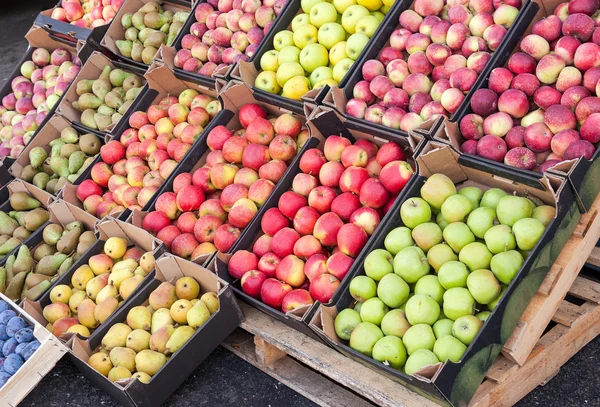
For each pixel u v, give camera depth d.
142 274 2.63
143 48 3.37
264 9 3.02
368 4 2.81
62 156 3.21
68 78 3.54
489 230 2.15
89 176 3.11
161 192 2.83
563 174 2.08
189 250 2.65
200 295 2.60
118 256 2.74
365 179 2.45
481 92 2.36
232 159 2.76
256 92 2.83
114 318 2.53
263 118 2.80
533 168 2.24
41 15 3.79
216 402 2.54
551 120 2.22
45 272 2.80
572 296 2.57
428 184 2.30
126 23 3.47
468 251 2.15
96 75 3.44
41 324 2.66
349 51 2.74
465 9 2.55
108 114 3.26
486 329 2.02
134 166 3.01
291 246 2.47
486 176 2.31
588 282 2.42
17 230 3.00
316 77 2.79
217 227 2.66
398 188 2.39
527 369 2.20
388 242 2.29
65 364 2.77
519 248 2.12
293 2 2.95
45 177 3.21
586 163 2.11
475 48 2.49
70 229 2.91
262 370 2.58
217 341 2.48
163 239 2.71
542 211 2.15
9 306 2.66
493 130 2.31
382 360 2.13
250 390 2.56
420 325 2.12
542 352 2.23
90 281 2.67
